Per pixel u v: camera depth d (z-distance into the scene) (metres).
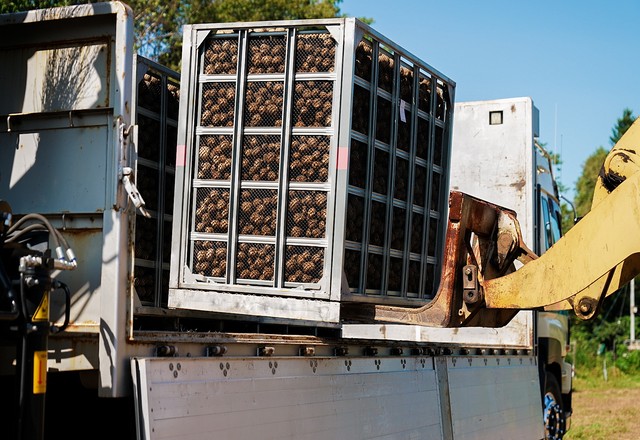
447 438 7.23
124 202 4.44
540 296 4.92
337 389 5.77
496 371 8.43
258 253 5.36
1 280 3.73
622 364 33.50
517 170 8.98
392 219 5.88
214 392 4.58
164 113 5.93
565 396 10.91
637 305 42.53
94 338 4.37
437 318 5.16
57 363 4.43
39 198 4.70
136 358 4.21
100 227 4.49
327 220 5.23
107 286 4.34
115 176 4.45
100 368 4.27
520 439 8.81
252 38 5.49
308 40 5.38
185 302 5.45
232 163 5.41
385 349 6.56
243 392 4.81
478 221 5.29
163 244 5.82
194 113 5.53
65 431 4.68
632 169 4.95
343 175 5.21
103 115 4.59
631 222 4.61
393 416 6.43
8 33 4.94
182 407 4.34
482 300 5.09
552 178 10.38
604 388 26.92
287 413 5.19
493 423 8.20
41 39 4.86
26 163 4.77
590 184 62.81
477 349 8.13
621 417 16.64
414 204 6.20
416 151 6.21
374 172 5.65
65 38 4.80
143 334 4.43
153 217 5.77
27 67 4.91
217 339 4.76
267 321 6.04
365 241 5.52
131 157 4.52
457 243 5.12
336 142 5.24
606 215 4.69
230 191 5.41
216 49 5.54
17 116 4.78
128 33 4.59
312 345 5.60
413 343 6.94
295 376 5.32
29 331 3.70
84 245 4.50
